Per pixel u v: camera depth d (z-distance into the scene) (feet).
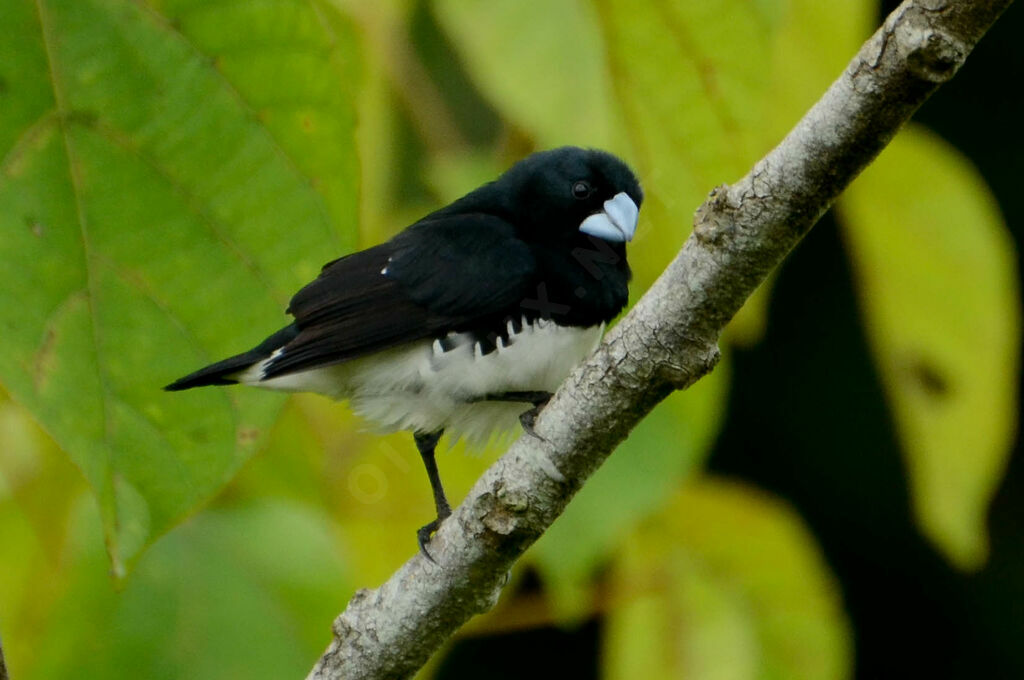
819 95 28.73
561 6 26.30
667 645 32.71
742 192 18.17
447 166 31.22
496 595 21.39
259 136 20.52
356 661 21.72
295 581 24.45
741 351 59.21
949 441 33.45
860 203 31.71
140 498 19.93
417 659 21.72
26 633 28.81
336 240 20.92
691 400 28.99
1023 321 34.50
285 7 20.18
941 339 32.78
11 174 19.65
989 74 59.52
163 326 20.30
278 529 24.84
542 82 26.43
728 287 18.62
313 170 20.72
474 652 61.82
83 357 19.85
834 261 60.54
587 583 32.78
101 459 19.76
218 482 20.20
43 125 19.75
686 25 26.32
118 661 23.43
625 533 29.09
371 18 27.66
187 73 20.17
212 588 24.02
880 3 48.21
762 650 32.94
